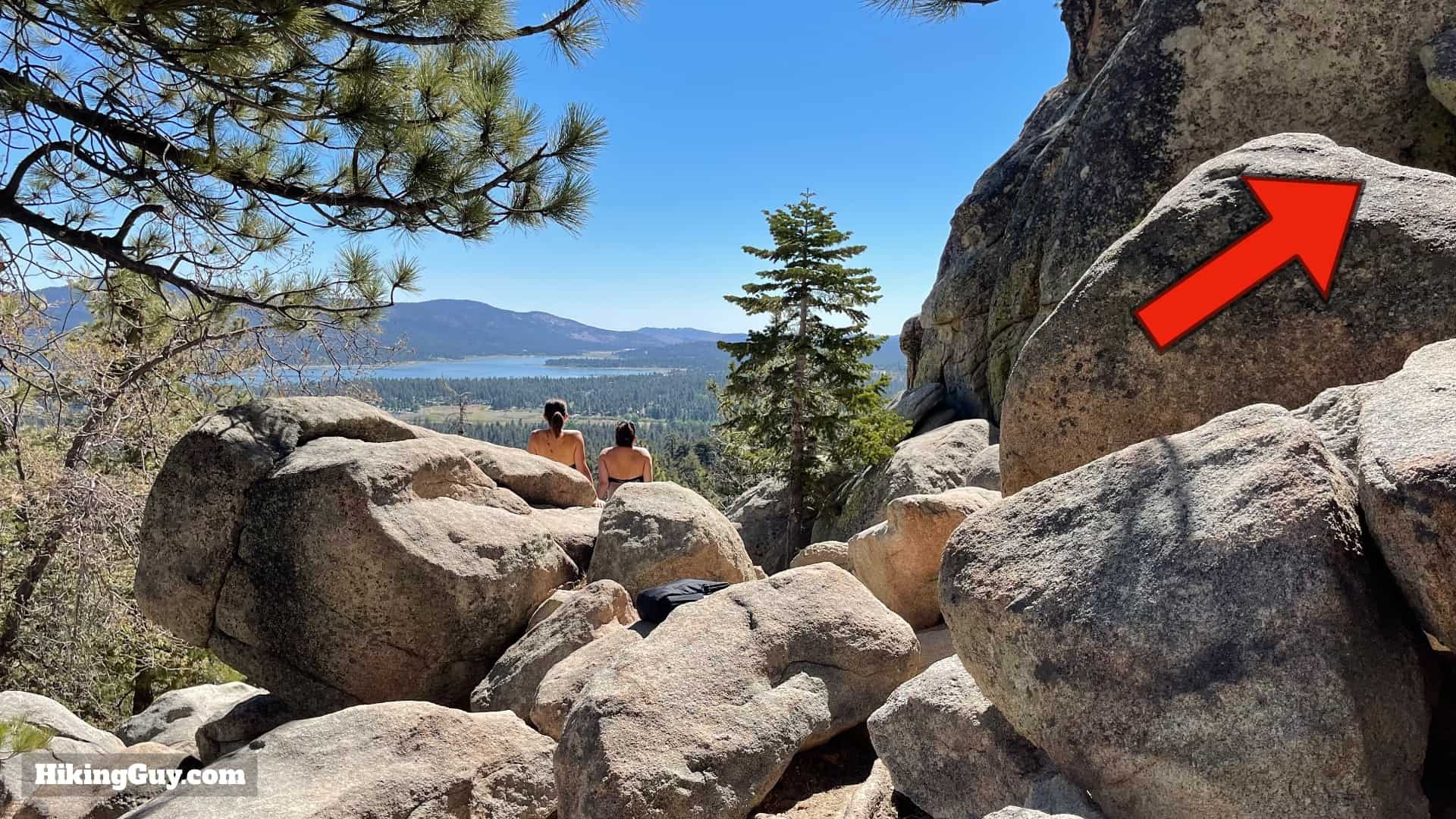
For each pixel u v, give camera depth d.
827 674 3.87
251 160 6.97
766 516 16.41
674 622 4.02
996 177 13.95
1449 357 2.80
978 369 13.66
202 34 5.21
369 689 5.12
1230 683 2.22
